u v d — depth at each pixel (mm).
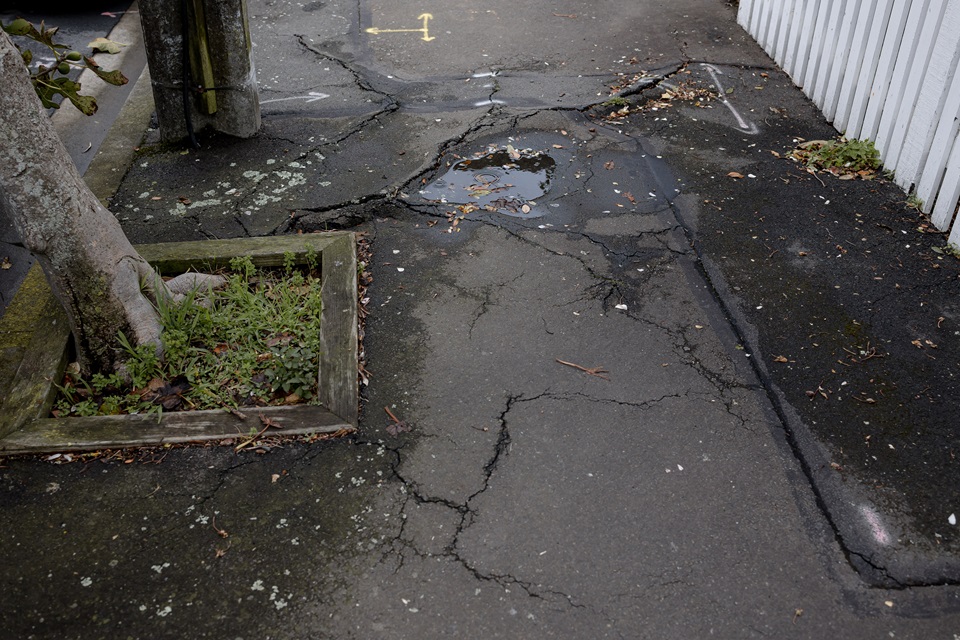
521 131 5887
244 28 5410
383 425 3434
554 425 3426
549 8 8219
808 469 3217
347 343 3795
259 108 5836
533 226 4820
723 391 3607
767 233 4723
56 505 3109
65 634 2662
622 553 2887
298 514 3057
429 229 4805
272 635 2643
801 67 6414
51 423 3406
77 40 7914
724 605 2709
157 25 5250
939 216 4652
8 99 2938
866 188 5109
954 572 2818
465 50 7281
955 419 3436
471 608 2709
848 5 5488
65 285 3371
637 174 5352
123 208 5039
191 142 5715
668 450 3305
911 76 4840
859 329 3967
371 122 6031
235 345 3859
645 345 3891
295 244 4484
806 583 2785
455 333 3969
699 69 6840
